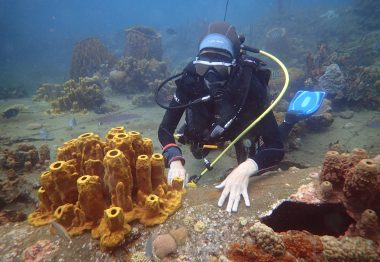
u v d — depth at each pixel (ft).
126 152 2.75
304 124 8.51
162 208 2.78
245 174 3.08
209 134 3.66
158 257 2.45
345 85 10.89
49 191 2.75
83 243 2.55
